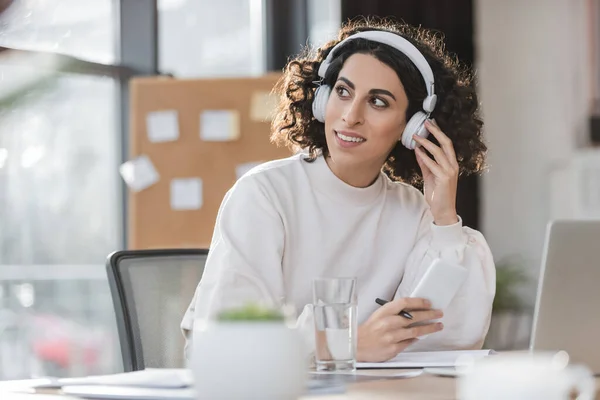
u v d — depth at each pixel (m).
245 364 1.03
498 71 7.11
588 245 1.78
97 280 4.93
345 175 2.33
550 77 7.03
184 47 5.38
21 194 4.57
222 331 1.05
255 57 5.84
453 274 1.91
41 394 1.41
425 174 2.35
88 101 4.88
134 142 4.91
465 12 6.52
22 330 4.62
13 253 4.56
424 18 6.36
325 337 1.64
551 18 7.02
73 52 4.68
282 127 2.52
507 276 6.66
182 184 4.91
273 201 2.24
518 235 7.07
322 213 2.31
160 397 1.30
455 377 1.62
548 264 1.78
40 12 4.20
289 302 2.26
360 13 6.05
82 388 1.40
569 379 1.04
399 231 2.39
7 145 4.46
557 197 6.95
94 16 4.86
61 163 4.75
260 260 2.15
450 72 2.37
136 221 4.89
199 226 4.90
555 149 7.01
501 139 7.11
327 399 1.33
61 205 4.77
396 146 2.51
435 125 2.32
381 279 2.36
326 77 2.30
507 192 7.09
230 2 5.67
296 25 6.00
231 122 4.93
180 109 4.93
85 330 4.89
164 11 5.26
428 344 2.24
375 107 2.23
